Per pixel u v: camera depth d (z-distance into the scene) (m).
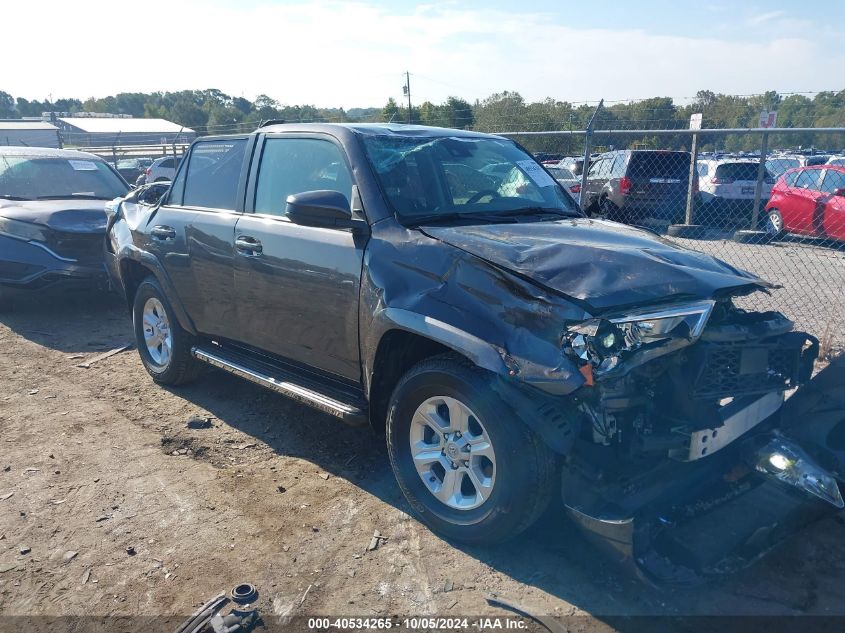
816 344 3.36
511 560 3.26
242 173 4.64
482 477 3.22
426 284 3.36
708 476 3.17
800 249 11.34
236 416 5.01
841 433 3.63
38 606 3.00
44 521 3.64
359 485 4.00
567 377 2.79
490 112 22.92
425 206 3.87
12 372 5.99
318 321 3.94
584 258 3.15
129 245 5.57
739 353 3.08
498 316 3.05
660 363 2.96
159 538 3.48
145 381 5.76
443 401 3.33
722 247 10.52
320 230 3.93
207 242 4.68
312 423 4.88
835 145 20.70
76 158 9.34
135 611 2.96
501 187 4.36
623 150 14.81
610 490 2.91
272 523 3.61
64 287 7.56
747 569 3.21
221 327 4.77
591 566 3.22
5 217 7.64
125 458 4.35
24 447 4.50
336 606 2.98
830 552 3.35
